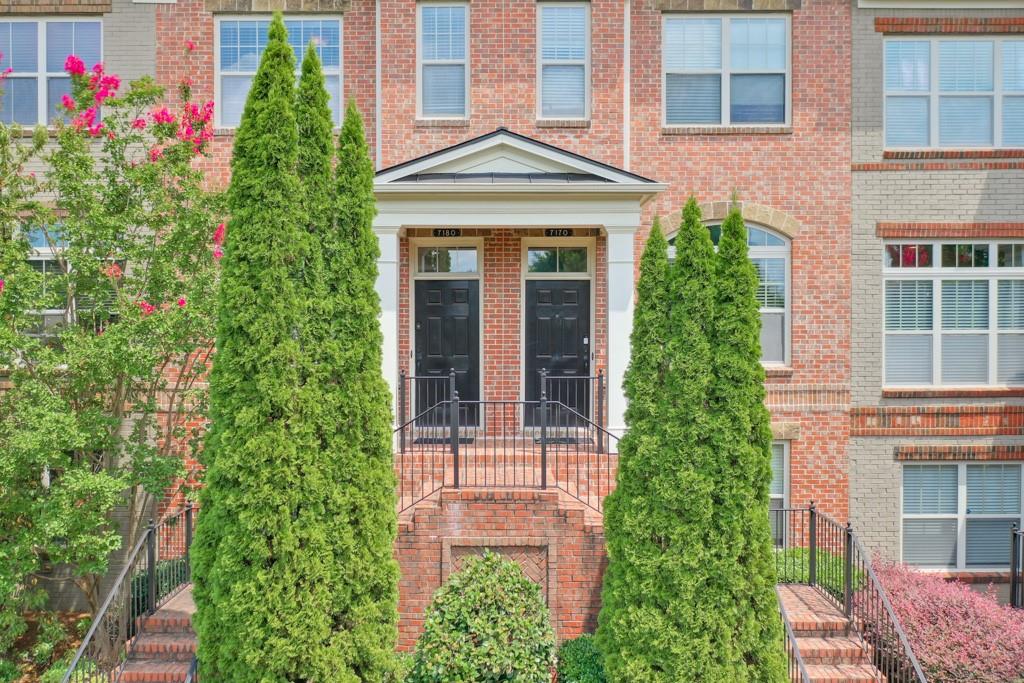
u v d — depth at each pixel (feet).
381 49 39.01
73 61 31.22
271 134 22.13
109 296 32.53
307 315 22.43
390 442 23.59
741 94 39.86
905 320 39.32
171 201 32.12
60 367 31.63
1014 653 26.43
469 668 24.39
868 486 38.63
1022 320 39.17
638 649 23.21
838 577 31.19
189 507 32.30
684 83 39.86
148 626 27.99
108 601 26.00
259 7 39.37
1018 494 38.86
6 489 29.32
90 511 29.76
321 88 23.04
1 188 31.09
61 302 31.89
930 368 39.19
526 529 28.43
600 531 28.17
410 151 38.96
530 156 35.65
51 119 39.04
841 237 39.09
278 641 21.24
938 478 38.99
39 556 34.71
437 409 40.42
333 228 23.06
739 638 22.85
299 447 21.99
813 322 38.96
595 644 24.86
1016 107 39.68
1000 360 39.22
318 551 21.95
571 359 40.52
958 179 38.93
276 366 21.85
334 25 39.91
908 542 38.91
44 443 27.81
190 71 39.32
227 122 39.81
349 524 22.63
